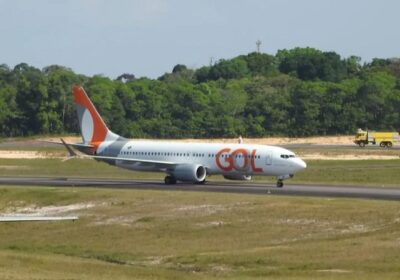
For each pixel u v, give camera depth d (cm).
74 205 19962
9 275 11206
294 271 12731
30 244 16750
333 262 13200
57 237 17350
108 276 12056
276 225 16525
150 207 18775
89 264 13112
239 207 17950
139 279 11956
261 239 15762
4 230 18012
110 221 18175
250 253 14250
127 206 19150
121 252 15500
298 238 15612
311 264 13175
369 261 13125
